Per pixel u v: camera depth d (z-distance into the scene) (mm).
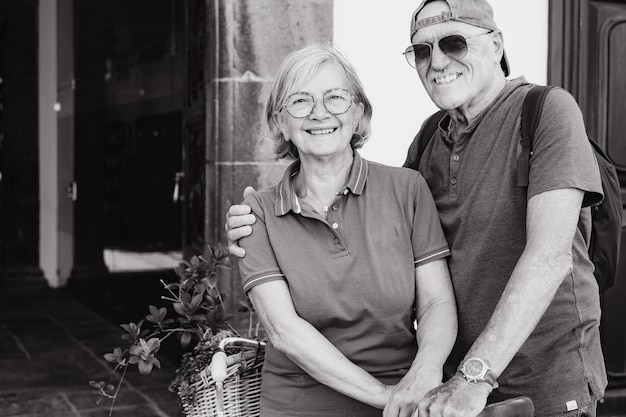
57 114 9492
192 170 4281
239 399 2211
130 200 8148
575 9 3922
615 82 3996
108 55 8656
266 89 3514
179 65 7562
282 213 2021
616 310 3986
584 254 2088
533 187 1888
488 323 1821
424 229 2033
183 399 2262
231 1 3477
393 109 3711
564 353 2035
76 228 8836
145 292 7969
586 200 1934
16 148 9516
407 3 3709
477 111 2121
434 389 1752
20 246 9625
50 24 9375
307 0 3549
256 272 2020
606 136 3988
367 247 1978
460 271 2070
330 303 1967
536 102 1976
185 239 4477
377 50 3684
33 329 7035
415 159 2348
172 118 7660
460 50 2057
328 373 1906
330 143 1988
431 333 1972
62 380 5293
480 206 2039
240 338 2266
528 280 1802
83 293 8719
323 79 1994
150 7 8008
